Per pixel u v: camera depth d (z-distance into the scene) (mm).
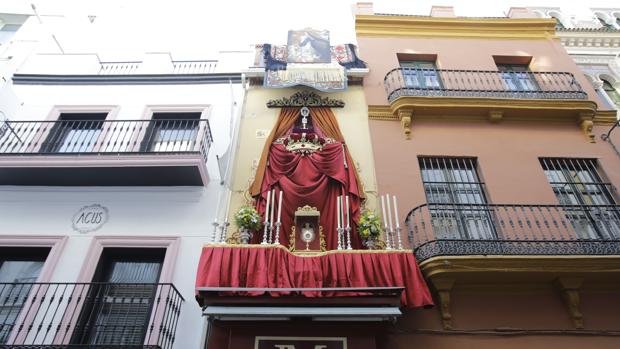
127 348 5246
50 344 5535
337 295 5371
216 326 5656
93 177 7469
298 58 9742
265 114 8891
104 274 6586
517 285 6266
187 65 10406
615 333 5887
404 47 10594
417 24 11117
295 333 5445
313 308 5258
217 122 8695
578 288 6133
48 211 7211
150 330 5516
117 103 9055
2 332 5828
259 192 7191
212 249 5676
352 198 7133
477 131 8547
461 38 10891
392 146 8219
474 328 5875
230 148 8023
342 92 9398
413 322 5906
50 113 8781
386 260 5773
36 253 6828
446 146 8250
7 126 7855
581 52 11266
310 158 7672
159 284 5848
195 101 9148
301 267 5645
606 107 9688
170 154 7277
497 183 7613
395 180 7613
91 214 7184
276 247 5746
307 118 8789
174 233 6938
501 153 8141
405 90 9008
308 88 9430
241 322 5484
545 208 7188
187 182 7605
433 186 7699
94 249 6629
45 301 6023
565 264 5941
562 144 8352
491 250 6234
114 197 7477
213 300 5293
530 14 11688
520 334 5836
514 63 10469
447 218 7113
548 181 7727
